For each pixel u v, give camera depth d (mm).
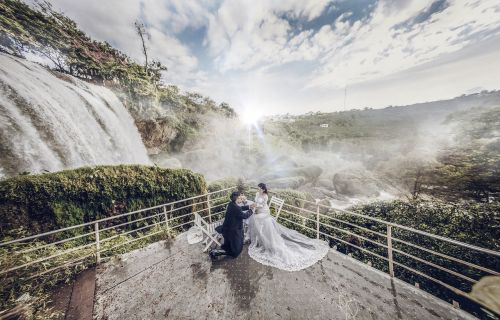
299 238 5258
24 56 12383
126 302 3660
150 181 7145
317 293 3629
